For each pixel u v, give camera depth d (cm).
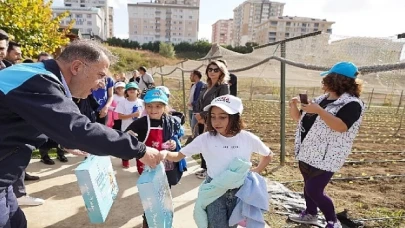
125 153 162
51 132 144
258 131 945
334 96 287
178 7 10350
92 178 204
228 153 238
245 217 228
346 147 280
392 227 338
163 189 234
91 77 166
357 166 604
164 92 324
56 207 348
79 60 161
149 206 204
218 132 243
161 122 317
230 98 236
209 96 405
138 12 10300
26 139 160
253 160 589
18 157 159
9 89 138
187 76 2833
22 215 195
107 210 226
